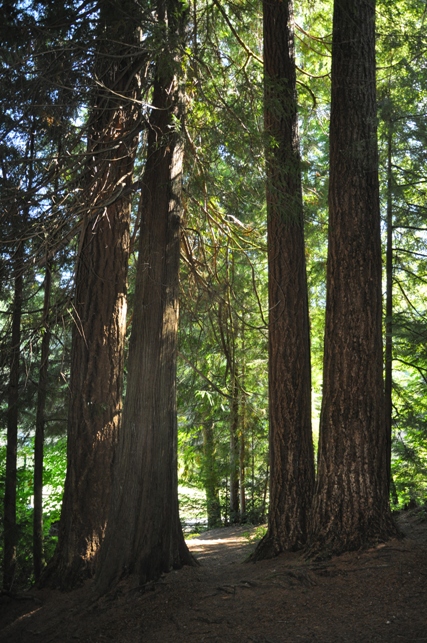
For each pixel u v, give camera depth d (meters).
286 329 9.03
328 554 7.47
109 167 8.81
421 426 12.16
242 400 13.90
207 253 11.54
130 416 8.35
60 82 7.55
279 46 9.45
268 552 8.65
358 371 7.79
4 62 7.57
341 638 5.65
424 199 11.66
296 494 8.72
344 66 8.37
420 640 5.31
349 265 7.93
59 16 7.18
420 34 8.90
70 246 9.59
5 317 10.07
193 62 8.15
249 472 19.05
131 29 7.88
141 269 8.70
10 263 8.07
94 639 6.80
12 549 9.84
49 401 10.77
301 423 8.90
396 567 6.83
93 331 9.39
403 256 12.74
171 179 8.88
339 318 7.94
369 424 7.76
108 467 9.16
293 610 6.43
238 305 11.92
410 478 13.13
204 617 6.68
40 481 10.19
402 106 8.92
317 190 12.38
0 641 7.37
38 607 8.16
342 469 7.73
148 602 7.42
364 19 8.45
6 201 7.82
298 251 9.21
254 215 12.09
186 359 11.50
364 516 7.59
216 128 8.46
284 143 9.24
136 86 9.28
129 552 8.02
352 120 8.18
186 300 10.91
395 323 11.34
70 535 8.91
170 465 8.40
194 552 11.91
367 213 8.00
